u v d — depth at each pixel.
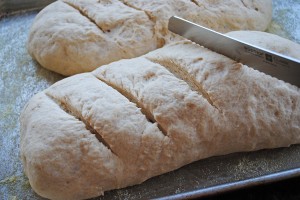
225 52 0.31
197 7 0.39
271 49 0.33
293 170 0.29
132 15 0.38
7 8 0.47
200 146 0.29
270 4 0.43
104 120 0.28
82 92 0.30
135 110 0.28
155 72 0.31
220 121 0.29
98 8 0.39
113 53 0.37
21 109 0.36
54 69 0.38
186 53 0.32
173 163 0.28
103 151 0.27
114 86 0.31
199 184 0.29
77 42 0.36
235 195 0.29
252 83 0.30
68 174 0.27
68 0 0.41
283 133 0.30
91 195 0.27
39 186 0.27
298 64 0.25
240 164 0.30
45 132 0.28
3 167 0.31
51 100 0.31
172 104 0.28
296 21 0.45
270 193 0.29
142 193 0.28
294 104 0.31
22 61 0.40
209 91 0.29
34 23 0.40
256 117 0.29
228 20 0.40
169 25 0.35
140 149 0.27
